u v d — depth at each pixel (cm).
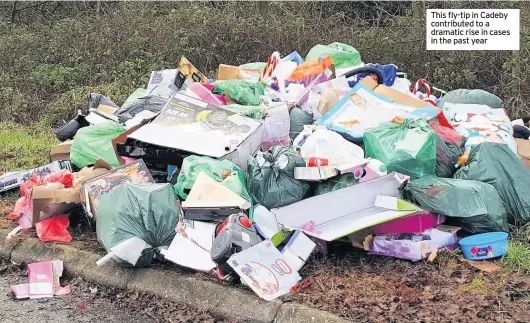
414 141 518
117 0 1316
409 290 430
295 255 459
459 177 525
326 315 404
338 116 584
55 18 1516
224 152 545
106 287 484
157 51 1100
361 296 427
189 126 572
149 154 568
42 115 995
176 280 463
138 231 481
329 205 491
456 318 395
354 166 504
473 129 589
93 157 618
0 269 525
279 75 691
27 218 555
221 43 1080
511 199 508
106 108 770
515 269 450
